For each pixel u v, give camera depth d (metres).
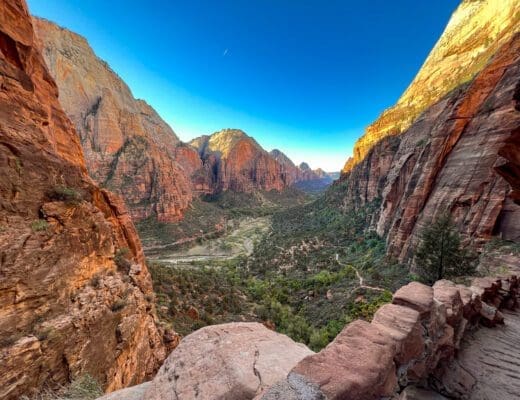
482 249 25.88
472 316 7.30
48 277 9.20
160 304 29.06
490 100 33.84
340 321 30.00
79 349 9.14
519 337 6.93
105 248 14.46
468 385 4.52
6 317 7.42
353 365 2.45
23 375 7.01
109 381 10.20
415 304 4.19
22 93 12.35
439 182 38.50
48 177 11.36
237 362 2.71
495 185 28.09
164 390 2.68
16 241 8.55
